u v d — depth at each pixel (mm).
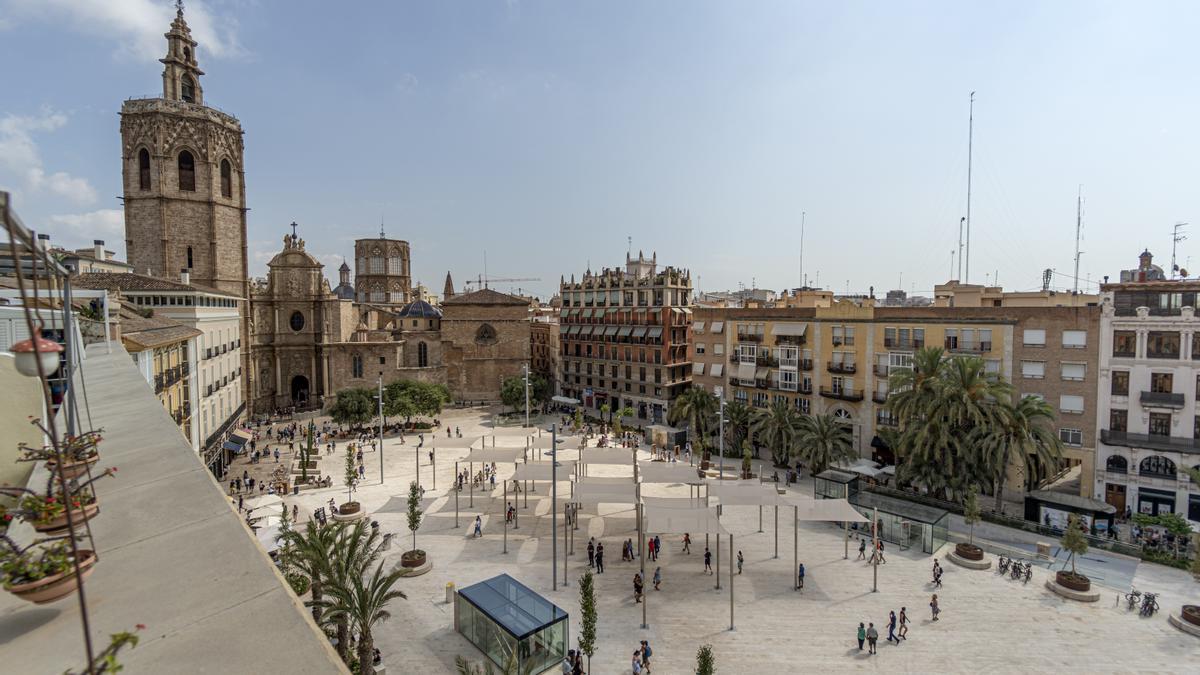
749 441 68125
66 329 9836
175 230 87062
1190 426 51562
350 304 115438
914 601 39125
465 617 34594
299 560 29438
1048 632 35188
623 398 105688
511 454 57312
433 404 93625
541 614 32469
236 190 94500
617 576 42875
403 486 64438
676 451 77312
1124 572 42562
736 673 31422
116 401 15242
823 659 32594
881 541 46562
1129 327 54094
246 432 78000
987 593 40156
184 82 92375
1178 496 51469
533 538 50000
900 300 120625
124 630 5594
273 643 5410
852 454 62062
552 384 129750
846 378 72188
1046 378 58188
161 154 85375
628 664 32250
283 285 103062
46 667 5078
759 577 42750
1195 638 34375
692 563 45281
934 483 54438
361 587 28438
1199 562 37688
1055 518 49750
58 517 7512
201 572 6664
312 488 62750
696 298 149625
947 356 63406
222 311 75562
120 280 64438
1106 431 54844
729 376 85062
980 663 32219
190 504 8484
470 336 114438
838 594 40125
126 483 9312
